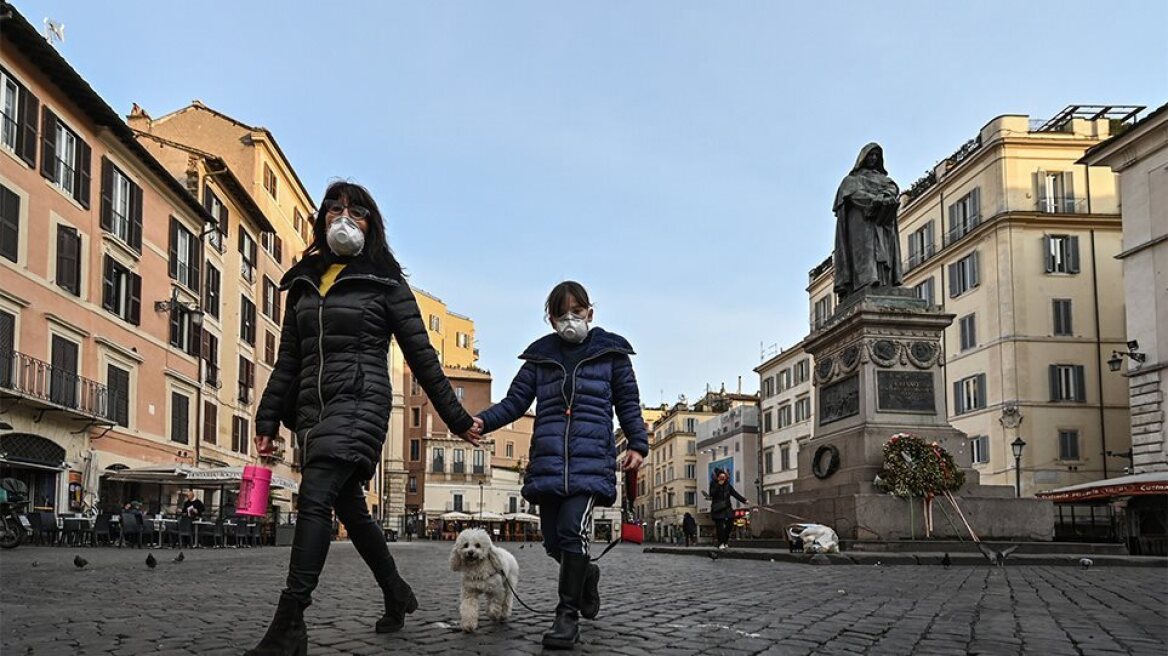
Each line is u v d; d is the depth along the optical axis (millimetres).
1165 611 7508
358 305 5223
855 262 17781
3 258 24062
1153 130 32781
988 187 45969
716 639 5668
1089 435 43500
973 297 46844
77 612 7113
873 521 15445
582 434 5738
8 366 24156
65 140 27703
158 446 33531
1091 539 34406
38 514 21578
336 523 45312
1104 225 44656
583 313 5973
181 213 36312
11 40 24344
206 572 12625
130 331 31516
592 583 6367
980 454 45688
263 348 48438
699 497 98625
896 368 16672
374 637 5613
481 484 88062
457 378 89125
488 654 5035
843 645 5527
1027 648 5523
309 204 59094
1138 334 33688
